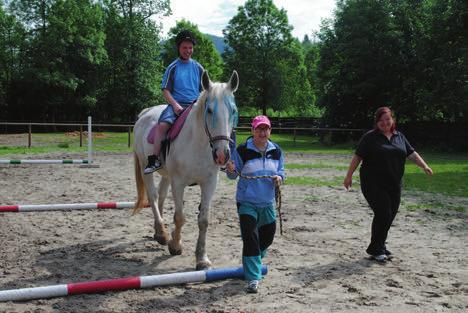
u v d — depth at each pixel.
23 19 41.66
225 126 4.12
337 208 8.23
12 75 41.22
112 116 47.59
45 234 6.16
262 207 4.13
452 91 24.61
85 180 11.65
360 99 30.80
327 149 24.33
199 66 5.40
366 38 28.19
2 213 7.43
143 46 45.47
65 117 45.41
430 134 26.78
